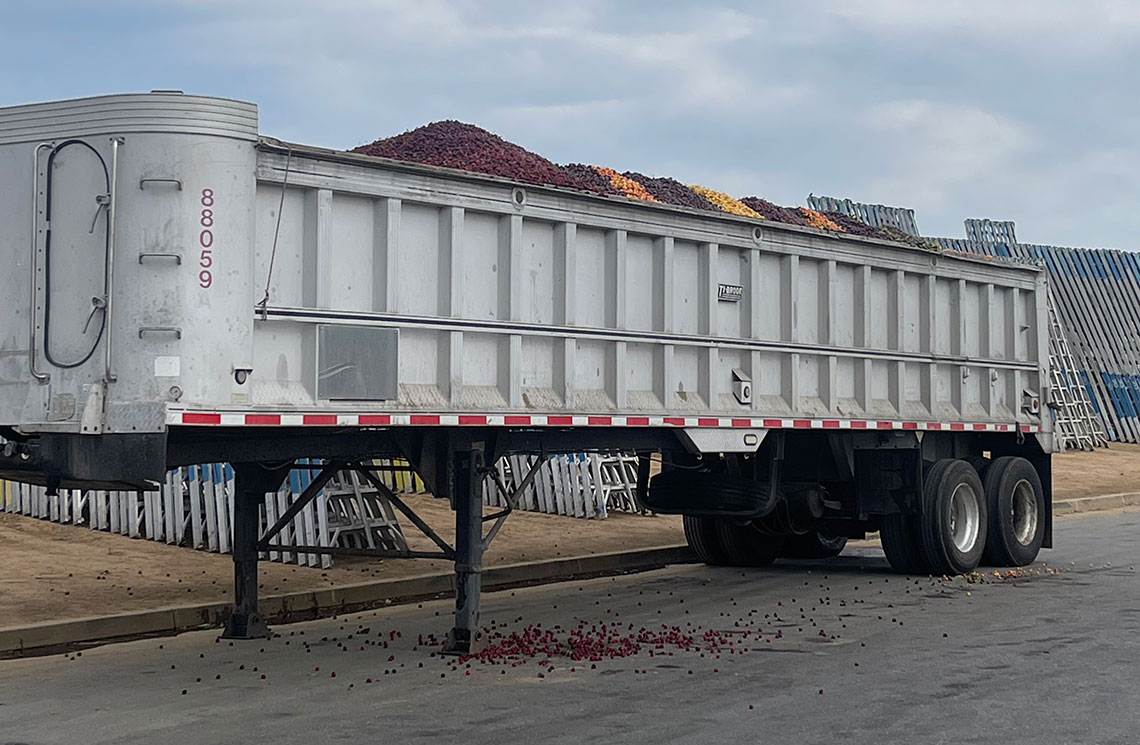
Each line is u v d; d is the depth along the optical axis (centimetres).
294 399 845
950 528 1388
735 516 1307
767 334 1212
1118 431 3172
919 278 1406
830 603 1208
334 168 861
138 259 793
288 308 840
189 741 692
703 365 1144
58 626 1030
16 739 702
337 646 998
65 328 805
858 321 1316
